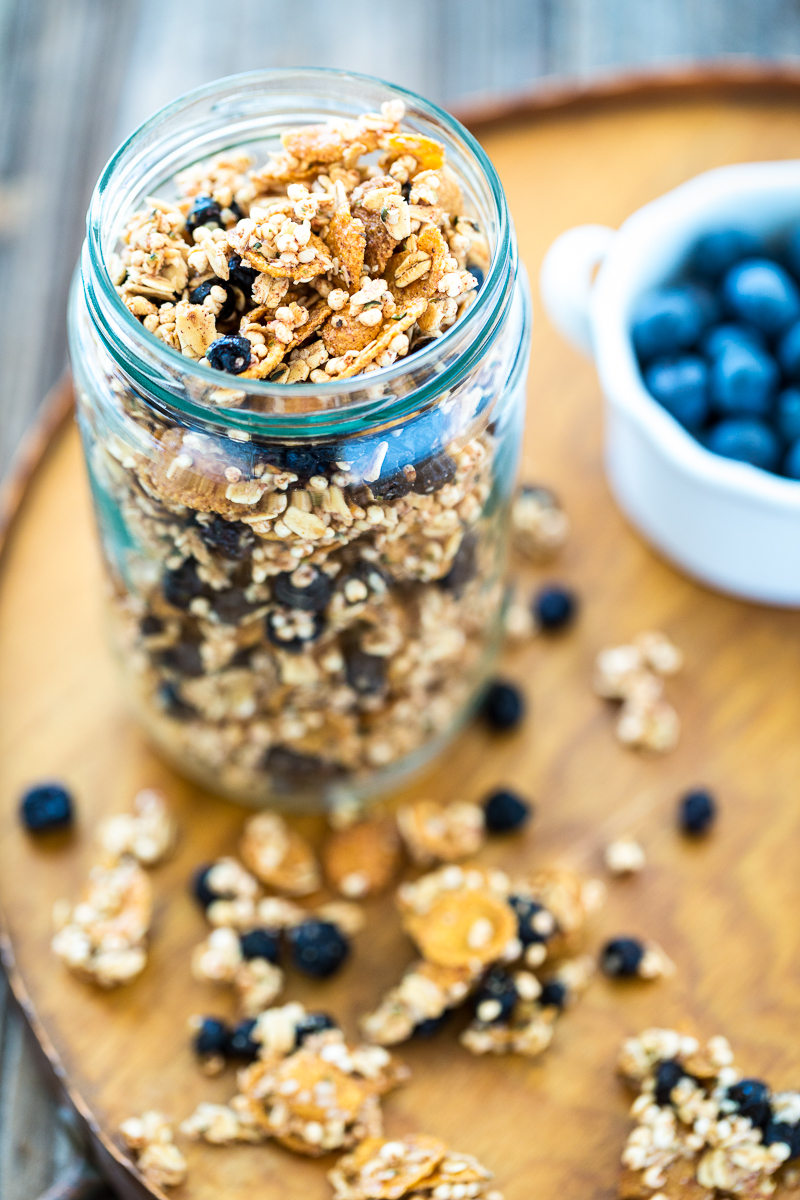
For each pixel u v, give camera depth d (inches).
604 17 31.9
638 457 26.3
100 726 26.5
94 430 23.6
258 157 23.8
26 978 25.2
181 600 23.8
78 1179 25.4
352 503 22.7
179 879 25.8
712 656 26.8
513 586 27.1
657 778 26.3
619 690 26.5
